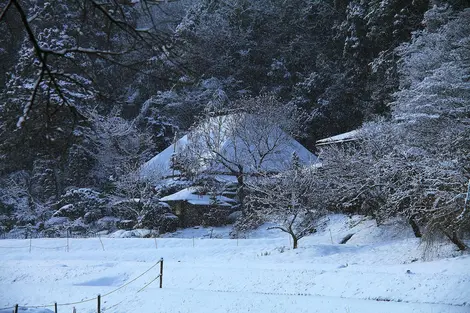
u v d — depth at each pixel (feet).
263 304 57.21
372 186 108.99
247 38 248.93
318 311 53.11
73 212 161.27
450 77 112.57
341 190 118.11
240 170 150.71
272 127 157.79
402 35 185.78
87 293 70.28
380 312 50.60
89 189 168.55
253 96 243.40
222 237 133.59
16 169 175.83
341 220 126.93
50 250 109.09
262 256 95.96
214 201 148.77
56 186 180.96
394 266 74.28
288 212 106.42
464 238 85.81
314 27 250.16
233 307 57.36
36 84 18.81
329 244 102.73
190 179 160.35
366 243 105.81
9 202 171.42
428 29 153.99
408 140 107.24
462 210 80.43
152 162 181.88
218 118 162.40
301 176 112.47
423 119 106.83
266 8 254.68
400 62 171.63
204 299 61.16
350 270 70.44
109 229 151.53
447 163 89.61
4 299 70.18
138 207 151.23
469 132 93.35
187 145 160.15
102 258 99.40
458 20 138.10
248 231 132.26
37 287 74.74
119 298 66.33
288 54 246.68
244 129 155.22
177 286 71.20
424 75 134.62
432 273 62.54
